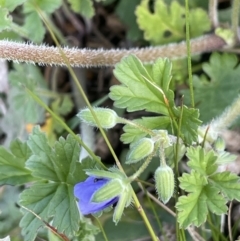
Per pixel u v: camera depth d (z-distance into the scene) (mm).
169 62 154
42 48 182
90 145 212
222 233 175
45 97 228
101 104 230
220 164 155
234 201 191
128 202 134
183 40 219
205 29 215
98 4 239
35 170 161
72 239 168
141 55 203
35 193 159
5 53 178
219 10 226
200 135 168
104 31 245
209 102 204
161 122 157
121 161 207
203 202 146
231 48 211
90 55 191
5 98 233
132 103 157
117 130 220
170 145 148
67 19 247
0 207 205
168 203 193
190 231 172
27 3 202
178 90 216
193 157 148
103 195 128
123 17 228
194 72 220
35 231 157
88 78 239
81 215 169
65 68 237
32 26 205
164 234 170
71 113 231
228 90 204
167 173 136
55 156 161
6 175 170
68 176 161
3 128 228
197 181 147
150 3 230
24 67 225
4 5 175
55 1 201
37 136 164
